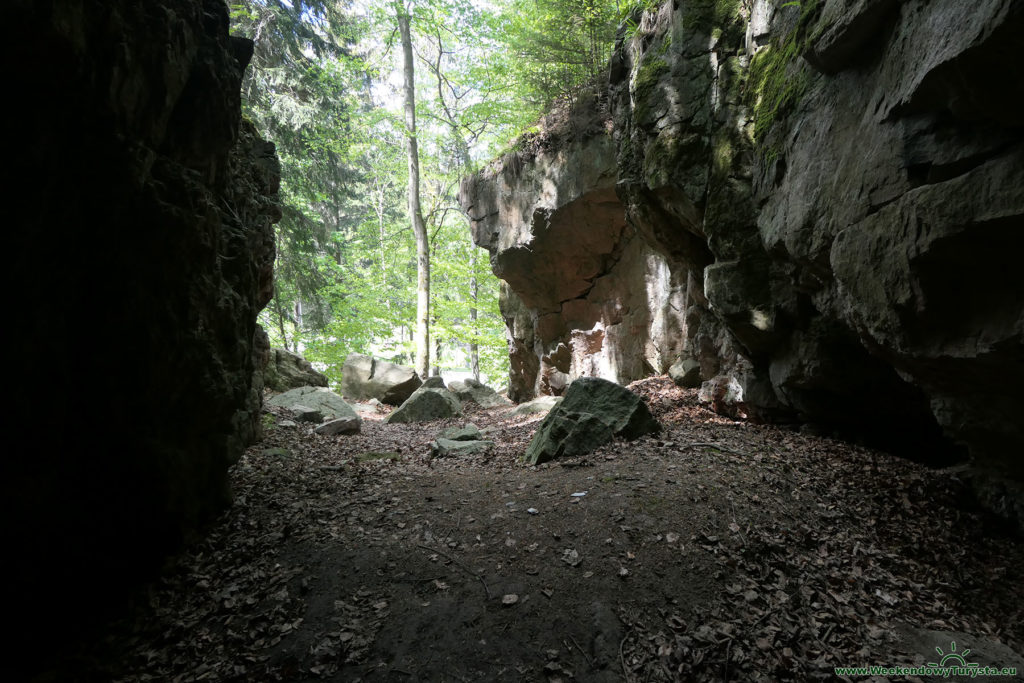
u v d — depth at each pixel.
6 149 3.37
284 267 16.22
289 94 16.56
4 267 3.46
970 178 3.53
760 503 5.27
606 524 4.95
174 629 4.17
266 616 4.29
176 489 4.86
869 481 6.04
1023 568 4.84
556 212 13.52
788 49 6.36
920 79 3.77
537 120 14.69
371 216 25.05
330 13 16.06
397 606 4.29
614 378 13.70
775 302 7.26
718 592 4.16
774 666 3.52
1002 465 5.21
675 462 6.20
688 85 8.15
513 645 3.82
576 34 12.50
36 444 3.81
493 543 4.97
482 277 22.05
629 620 3.93
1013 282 3.56
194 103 4.90
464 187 17.50
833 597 4.22
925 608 4.25
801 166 5.82
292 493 6.45
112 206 4.02
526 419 12.35
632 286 12.98
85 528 4.23
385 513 5.82
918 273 4.05
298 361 15.86
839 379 6.80
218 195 5.99
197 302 4.94
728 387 8.80
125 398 4.35
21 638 3.80
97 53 3.69
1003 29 2.92
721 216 7.65
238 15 14.06
